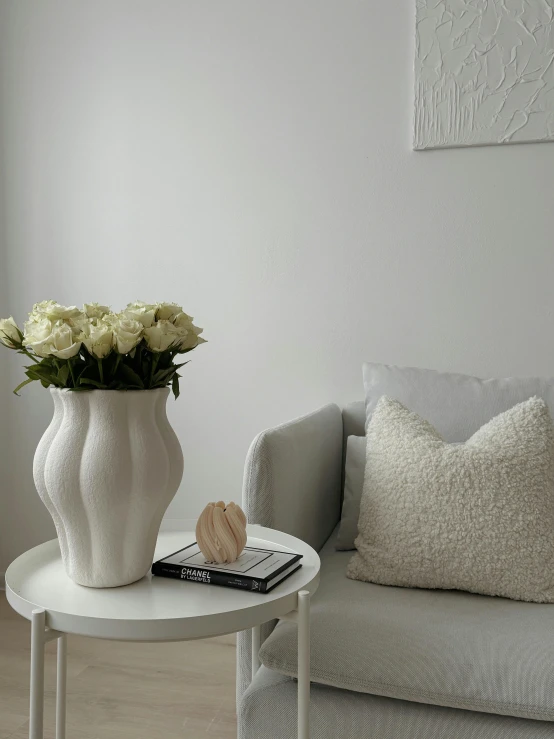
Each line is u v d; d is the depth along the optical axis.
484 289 2.02
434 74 2.00
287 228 2.17
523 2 1.93
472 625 1.21
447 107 2.00
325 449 1.80
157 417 1.13
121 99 2.30
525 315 1.99
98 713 1.69
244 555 1.20
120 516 1.06
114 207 2.32
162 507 1.12
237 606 1.01
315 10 2.12
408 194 2.07
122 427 1.06
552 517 1.38
